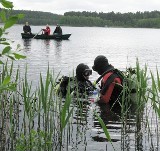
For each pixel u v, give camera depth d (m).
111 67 6.68
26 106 3.83
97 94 6.84
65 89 6.82
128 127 4.89
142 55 22.36
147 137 4.54
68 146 4.14
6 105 4.48
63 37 38.19
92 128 4.88
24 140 3.32
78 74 7.00
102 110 5.89
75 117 5.43
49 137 3.70
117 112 5.76
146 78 4.57
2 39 1.97
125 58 19.89
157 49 29.19
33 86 8.05
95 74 11.10
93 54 21.94
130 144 4.28
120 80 6.31
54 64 14.90
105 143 4.32
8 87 2.07
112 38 54.94
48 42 33.00
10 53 2.01
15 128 4.41
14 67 12.57
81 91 6.88
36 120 5.00
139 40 49.38
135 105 5.86
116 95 6.29
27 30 37.03
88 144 4.23
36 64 14.26
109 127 4.98
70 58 18.36
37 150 3.46
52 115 4.29
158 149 4.12
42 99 3.76
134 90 5.77
